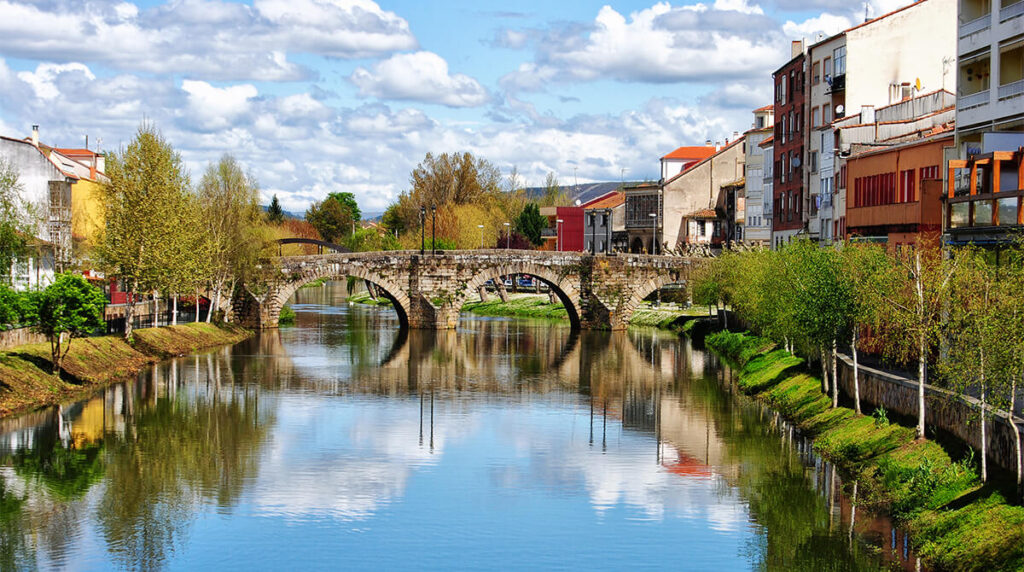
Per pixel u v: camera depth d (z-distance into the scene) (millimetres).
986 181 49844
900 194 64875
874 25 89250
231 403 65188
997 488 33781
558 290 119750
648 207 157875
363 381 76062
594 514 41938
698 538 38969
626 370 83062
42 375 64000
